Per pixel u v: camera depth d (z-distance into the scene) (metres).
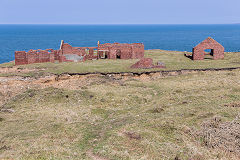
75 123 26.50
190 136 20.91
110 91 39.16
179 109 28.59
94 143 20.86
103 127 24.77
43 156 17.92
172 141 20.23
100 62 58.09
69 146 20.39
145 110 29.66
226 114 25.25
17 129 25.25
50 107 33.09
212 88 38.00
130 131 22.02
